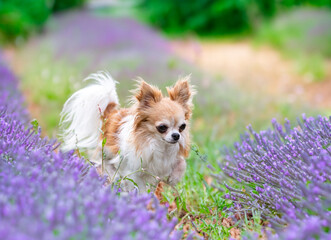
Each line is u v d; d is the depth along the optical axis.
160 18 25.91
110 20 21.34
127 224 2.59
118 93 9.10
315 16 18.58
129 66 11.15
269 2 22.97
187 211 4.51
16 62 14.27
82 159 4.04
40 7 20.50
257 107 9.02
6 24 18.09
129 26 20.05
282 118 7.83
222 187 4.92
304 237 2.59
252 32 21.88
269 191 3.88
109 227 2.55
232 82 11.47
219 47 20.09
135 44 15.32
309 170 3.47
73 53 13.94
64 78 10.34
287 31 18.06
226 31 23.80
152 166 4.53
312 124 4.53
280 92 11.36
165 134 4.34
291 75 13.74
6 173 3.11
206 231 4.00
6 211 2.37
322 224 2.88
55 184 2.87
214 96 9.44
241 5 22.77
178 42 21.84
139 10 28.73
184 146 4.66
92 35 16.81
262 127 7.24
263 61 16.09
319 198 3.24
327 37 16.20
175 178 4.67
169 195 4.86
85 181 3.20
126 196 3.25
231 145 6.28
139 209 2.99
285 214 3.23
